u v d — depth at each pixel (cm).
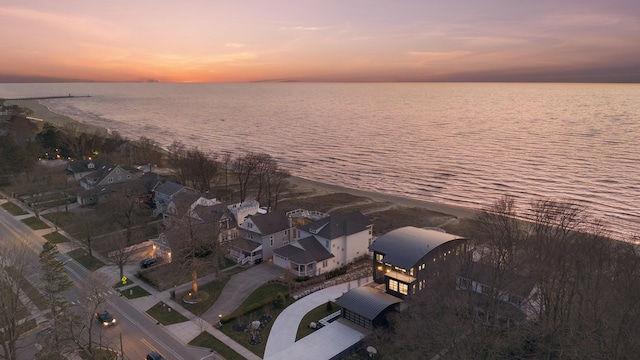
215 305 5481
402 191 12069
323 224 6838
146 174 10388
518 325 4456
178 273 6341
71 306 5184
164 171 13125
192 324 5034
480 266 5000
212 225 6912
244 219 7556
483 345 3956
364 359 4444
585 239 5253
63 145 14000
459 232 8569
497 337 4106
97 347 4512
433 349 4366
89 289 4791
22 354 4350
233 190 11481
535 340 4431
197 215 7425
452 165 14775
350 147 18525
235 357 4406
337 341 4675
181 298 5631
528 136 19975
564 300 4791
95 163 11881
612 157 14938
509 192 11450
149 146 14175
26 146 12719
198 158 11088
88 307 4631
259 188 10931
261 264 6781
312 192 11881
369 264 6875
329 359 4362
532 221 8262
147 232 7944
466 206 10544
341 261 6812
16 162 10988
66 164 11875
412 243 5741
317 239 6756
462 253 5484
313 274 6406
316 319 5162
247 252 6794
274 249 7000
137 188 9244
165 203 8838
